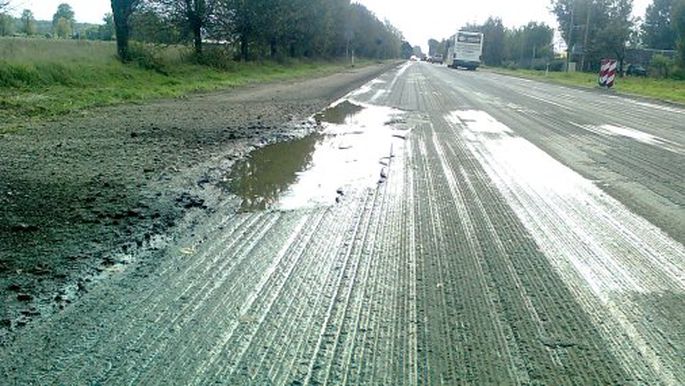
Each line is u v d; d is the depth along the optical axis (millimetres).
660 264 4184
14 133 8953
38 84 14453
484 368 2787
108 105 13398
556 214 5434
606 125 12664
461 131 11203
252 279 3777
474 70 63469
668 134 11336
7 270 3781
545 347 2996
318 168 7469
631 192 6320
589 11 53125
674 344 3049
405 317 3293
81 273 3789
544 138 10398
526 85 31781
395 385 2629
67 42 21906
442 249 4434
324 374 2699
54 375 2627
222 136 9648
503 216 5344
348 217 5254
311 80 27875
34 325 3078
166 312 3273
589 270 4051
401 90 23203
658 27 72625
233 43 32562
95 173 6559
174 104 14414
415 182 6719
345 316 3287
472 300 3537
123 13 20828
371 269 4000
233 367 2734
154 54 22375
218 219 5113
